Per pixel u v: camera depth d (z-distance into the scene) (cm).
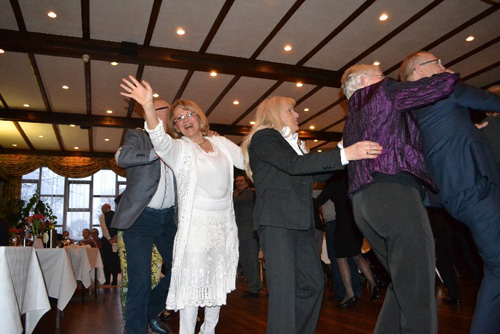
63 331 300
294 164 154
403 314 136
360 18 641
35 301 227
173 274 196
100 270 561
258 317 331
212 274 199
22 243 393
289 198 167
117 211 232
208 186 204
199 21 637
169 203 245
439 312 324
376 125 147
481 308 156
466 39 718
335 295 449
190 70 786
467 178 158
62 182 1484
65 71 782
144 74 804
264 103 187
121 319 351
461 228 251
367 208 145
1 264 179
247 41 705
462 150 161
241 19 635
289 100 187
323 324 285
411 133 146
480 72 853
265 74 791
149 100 187
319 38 702
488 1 600
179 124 216
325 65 808
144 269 227
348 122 162
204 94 925
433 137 166
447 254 364
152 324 273
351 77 171
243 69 766
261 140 171
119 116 1072
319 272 179
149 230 235
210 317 211
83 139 1298
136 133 245
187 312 199
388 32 686
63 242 697
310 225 174
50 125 1138
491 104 163
